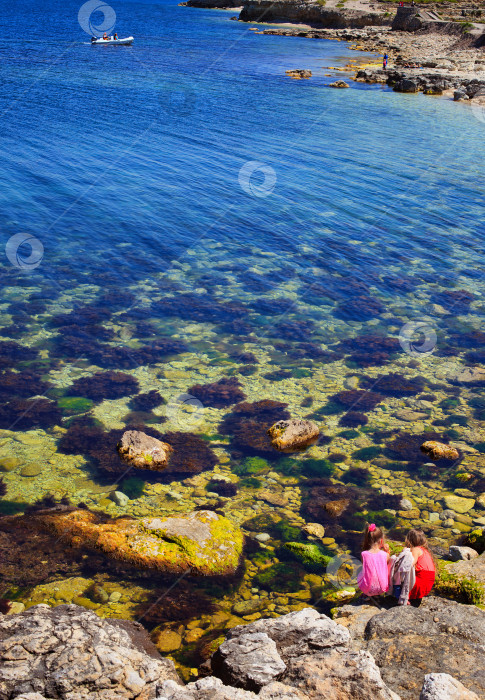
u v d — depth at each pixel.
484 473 12.91
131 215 28.83
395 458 13.46
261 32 120.25
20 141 39.28
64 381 16.14
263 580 9.78
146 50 88.25
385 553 8.99
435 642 7.08
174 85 62.59
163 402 15.37
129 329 19.25
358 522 11.31
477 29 99.50
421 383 16.86
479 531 10.49
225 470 12.87
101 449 13.32
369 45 104.12
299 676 6.23
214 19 141.25
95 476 12.45
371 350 18.58
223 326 19.78
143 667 6.31
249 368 17.33
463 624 7.38
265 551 10.50
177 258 24.80
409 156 40.16
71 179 33.03
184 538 10.30
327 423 14.80
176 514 11.23
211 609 9.15
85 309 20.38
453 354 18.52
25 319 19.48
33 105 49.75
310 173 36.03
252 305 21.30
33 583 9.49
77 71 67.44
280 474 12.78
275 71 76.12
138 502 11.69
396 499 12.02
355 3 130.75
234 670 6.39
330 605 9.15
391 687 6.39
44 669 5.94
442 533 10.95
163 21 132.12
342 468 13.07
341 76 75.25
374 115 53.16
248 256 25.28
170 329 19.41
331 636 6.89
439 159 39.72
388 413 15.34
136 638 8.02
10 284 21.86
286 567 10.10
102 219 28.20
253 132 44.91
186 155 38.47
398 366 17.73
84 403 15.14
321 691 5.99
